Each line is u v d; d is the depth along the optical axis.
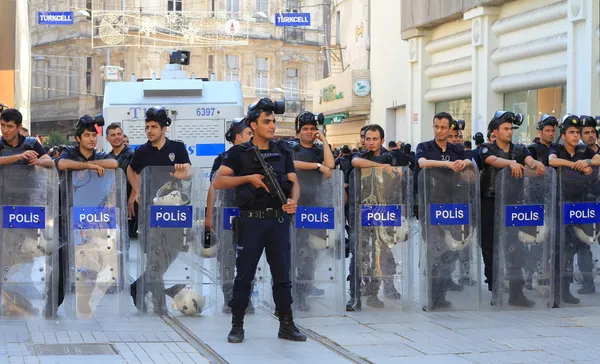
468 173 9.82
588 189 10.25
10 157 8.95
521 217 9.98
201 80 17.41
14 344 7.95
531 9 20.33
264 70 52.97
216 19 45.00
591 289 10.30
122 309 9.38
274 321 9.38
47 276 9.18
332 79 34.69
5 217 9.07
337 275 9.61
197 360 7.47
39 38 54.19
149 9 48.59
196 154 16.80
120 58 50.09
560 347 8.07
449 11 23.41
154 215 9.47
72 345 7.94
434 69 25.39
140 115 16.69
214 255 10.10
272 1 52.78
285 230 8.25
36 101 54.53
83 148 9.33
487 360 7.57
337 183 9.59
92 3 51.16
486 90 21.94
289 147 8.45
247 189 8.11
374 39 31.48
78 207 9.26
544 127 10.84
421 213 9.83
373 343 8.23
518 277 10.01
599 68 17.36
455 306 9.91
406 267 9.84
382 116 30.73
